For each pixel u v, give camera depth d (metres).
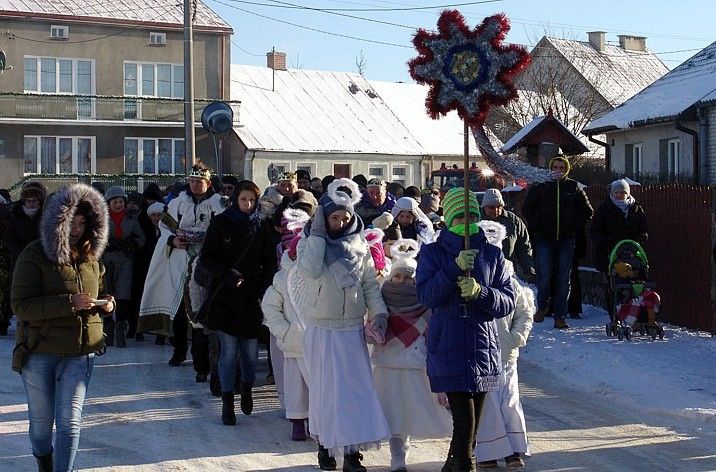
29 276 6.47
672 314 13.91
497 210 11.81
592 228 13.52
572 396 10.31
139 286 13.82
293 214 8.37
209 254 9.05
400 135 49.19
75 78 41.59
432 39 6.88
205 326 9.10
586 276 16.33
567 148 21.95
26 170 40.62
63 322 6.52
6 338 14.47
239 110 44.78
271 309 8.34
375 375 7.61
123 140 42.09
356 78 52.44
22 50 40.59
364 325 7.52
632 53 50.88
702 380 10.45
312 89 50.22
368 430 7.20
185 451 8.14
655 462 7.77
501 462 7.72
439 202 13.75
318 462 7.75
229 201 11.85
